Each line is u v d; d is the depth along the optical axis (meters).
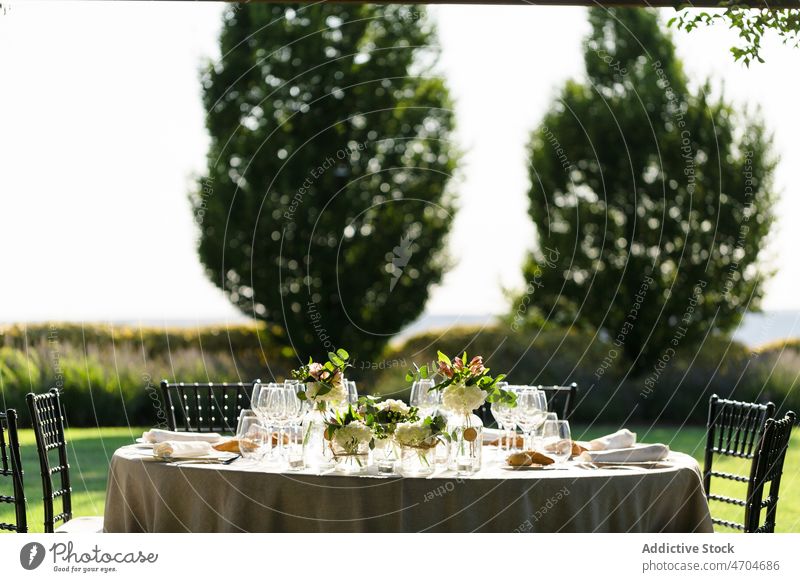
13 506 6.16
